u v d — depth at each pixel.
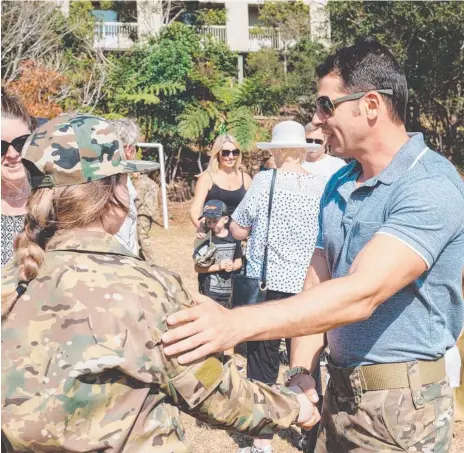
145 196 4.06
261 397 1.68
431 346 1.97
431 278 1.92
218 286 4.46
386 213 1.92
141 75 17.14
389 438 1.97
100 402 1.41
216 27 25.27
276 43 22.80
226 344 1.56
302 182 3.62
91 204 1.51
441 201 1.82
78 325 1.41
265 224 3.60
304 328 1.68
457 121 17.58
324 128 2.06
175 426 1.51
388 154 1.99
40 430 1.38
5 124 2.52
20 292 1.46
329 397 2.16
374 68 1.95
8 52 16.33
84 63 17.86
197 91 17.22
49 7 16.77
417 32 16.38
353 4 17.25
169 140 17.03
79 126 1.53
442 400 1.99
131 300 1.45
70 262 1.47
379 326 1.97
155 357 1.44
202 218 4.56
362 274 1.74
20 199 2.60
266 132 16.92
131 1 23.47
